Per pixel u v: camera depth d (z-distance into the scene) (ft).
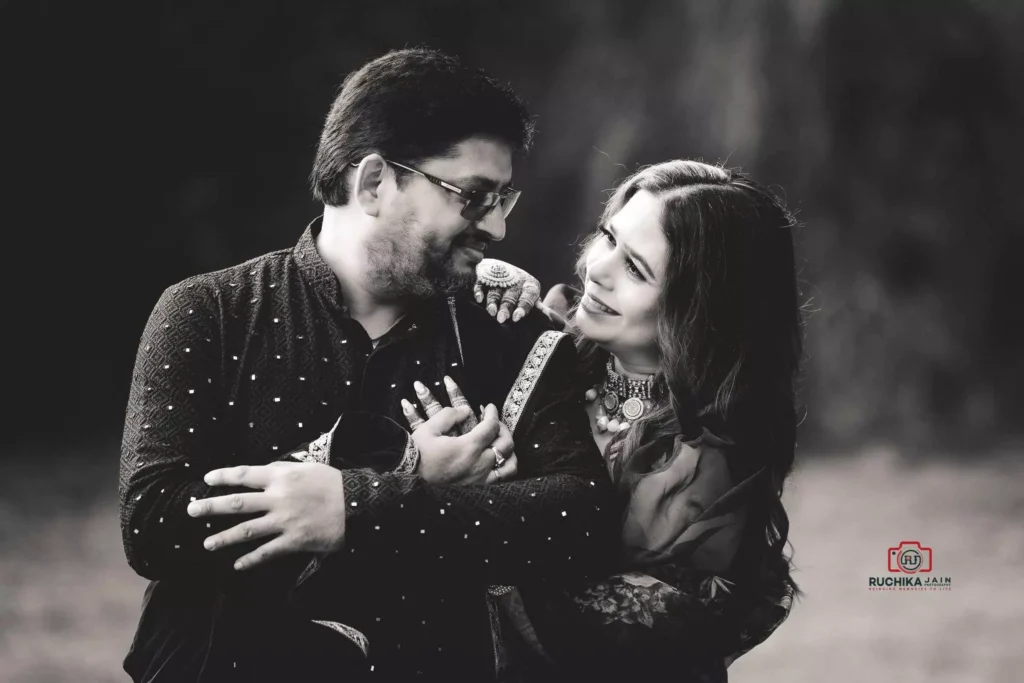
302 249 7.23
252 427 6.81
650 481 7.70
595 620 7.29
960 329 45.68
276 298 7.03
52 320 42.80
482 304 7.61
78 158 42.98
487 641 7.14
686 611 7.32
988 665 19.57
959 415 45.62
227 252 44.75
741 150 43.47
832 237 44.39
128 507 6.50
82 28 42.16
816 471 39.99
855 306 44.24
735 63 43.75
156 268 44.24
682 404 7.78
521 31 48.85
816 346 44.14
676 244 7.75
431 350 7.22
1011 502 35.01
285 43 45.32
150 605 6.97
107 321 43.55
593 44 47.29
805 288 44.16
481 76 7.09
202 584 6.67
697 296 7.76
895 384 44.50
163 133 43.93
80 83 42.63
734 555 7.64
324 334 7.00
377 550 6.43
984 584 25.66
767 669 19.38
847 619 22.68
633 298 7.84
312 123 45.62
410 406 6.98
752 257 7.91
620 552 7.70
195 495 6.43
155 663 6.83
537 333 7.55
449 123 6.90
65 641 20.25
